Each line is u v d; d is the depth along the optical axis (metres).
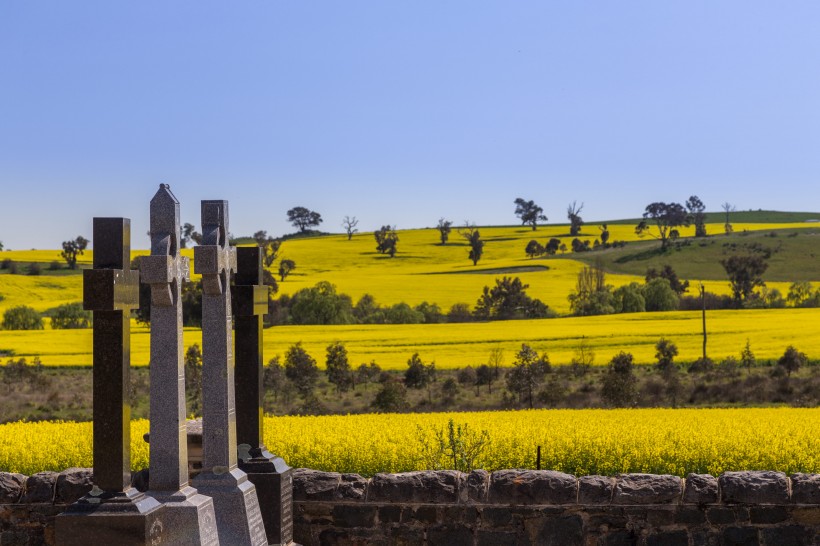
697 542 10.80
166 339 9.70
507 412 36.75
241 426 11.34
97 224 9.06
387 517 11.36
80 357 65.06
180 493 9.64
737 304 104.69
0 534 11.77
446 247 185.38
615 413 35.56
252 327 11.42
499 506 11.14
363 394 53.84
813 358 59.38
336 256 173.12
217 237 10.62
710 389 51.62
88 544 8.95
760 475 10.91
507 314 101.44
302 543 11.52
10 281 125.31
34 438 24.22
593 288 117.25
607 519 10.96
